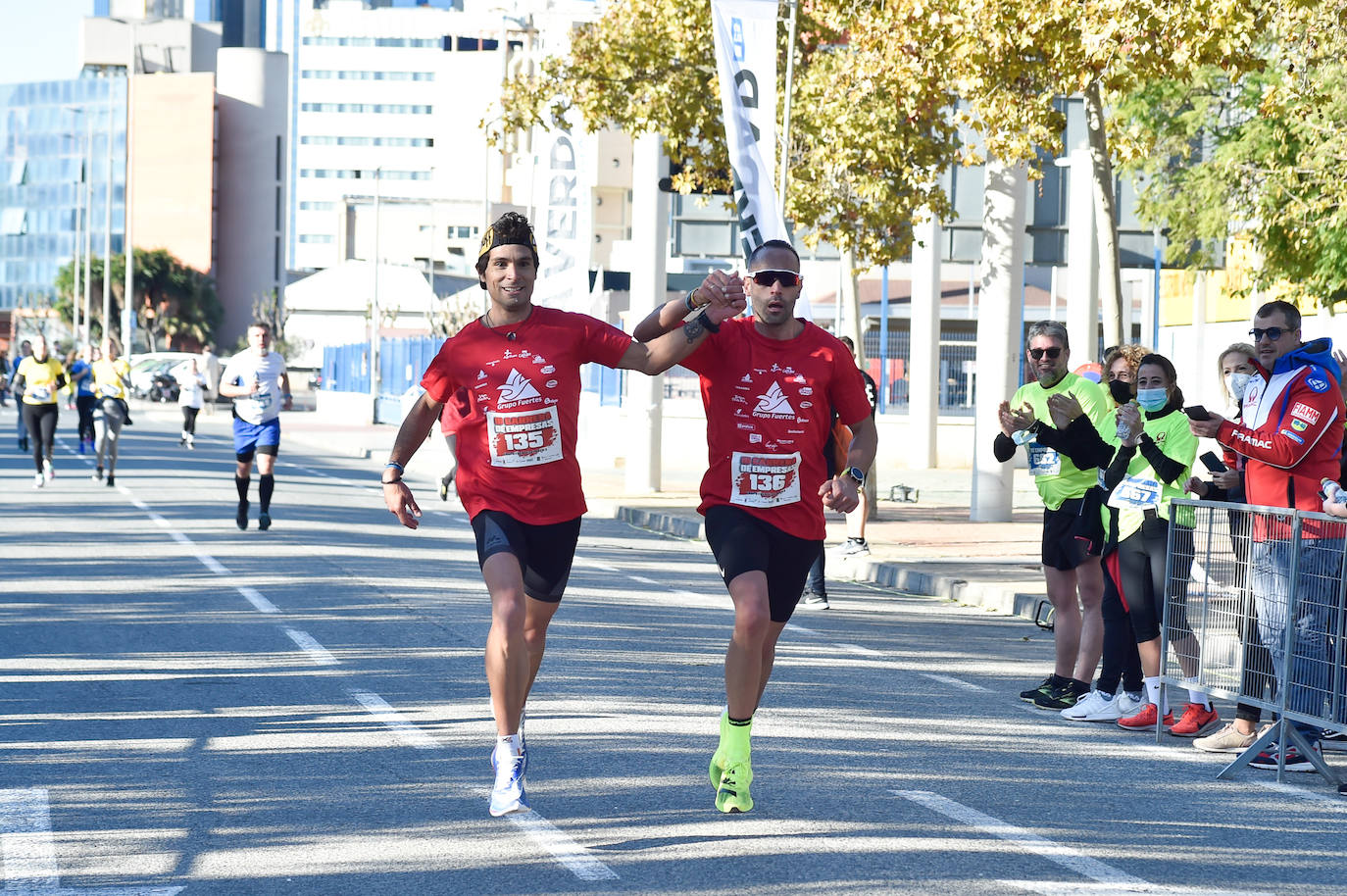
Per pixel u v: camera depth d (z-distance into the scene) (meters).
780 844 6.64
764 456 7.10
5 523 20.36
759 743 8.79
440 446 45.06
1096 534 10.02
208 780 7.62
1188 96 26.56
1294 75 18.53
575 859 6.36
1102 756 8.92
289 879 6.04
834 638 13.31
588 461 38.34
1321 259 22.55
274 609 13.41
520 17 43.19
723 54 19.50
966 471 38.91
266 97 180.88
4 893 5.84
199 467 32.94
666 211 27.89
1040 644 13.53
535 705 9.65
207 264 175.75
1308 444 8.70
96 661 10.85
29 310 151.00
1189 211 26.94
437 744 8.48
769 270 7.09
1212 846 6.90
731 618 14.12
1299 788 8.25
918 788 7.82
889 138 22.97
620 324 44.12
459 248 136.38
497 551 6.97
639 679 10.70
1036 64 16.67
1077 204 27.94
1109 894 6.07
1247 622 8.92
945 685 11.16
